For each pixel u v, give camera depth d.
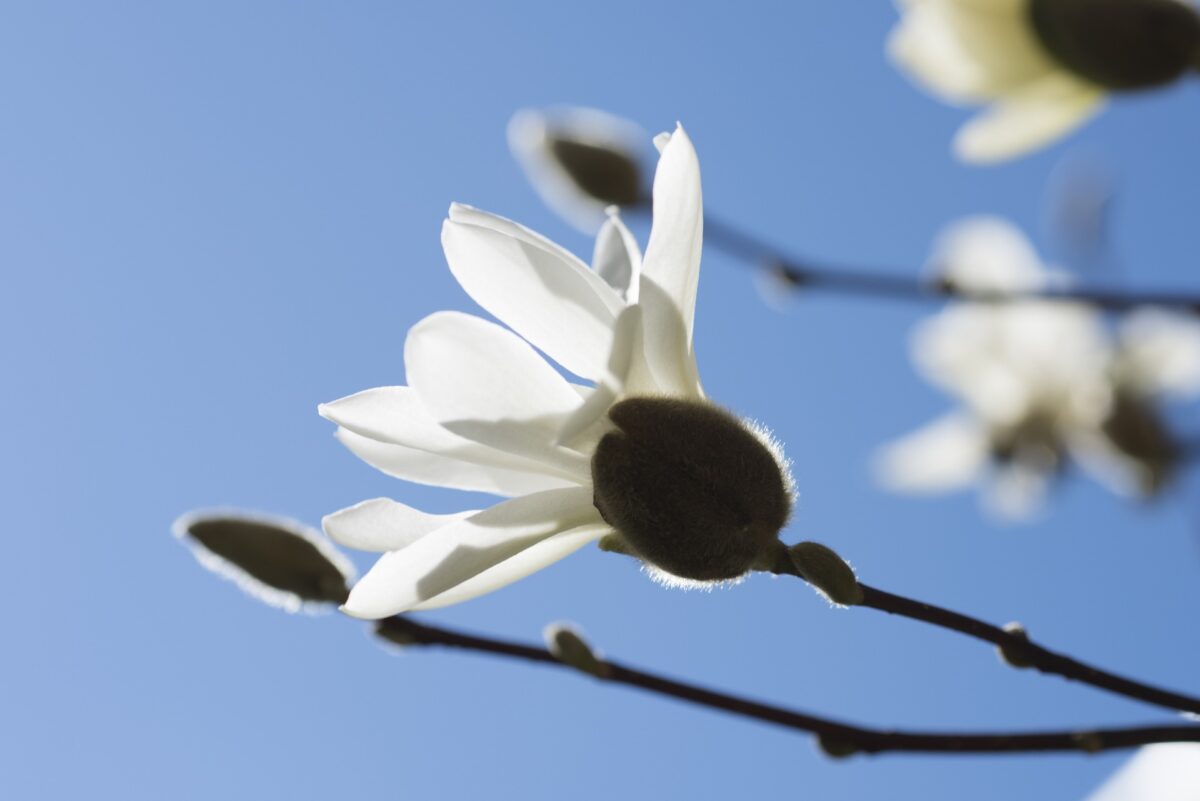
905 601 0.47
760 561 0.48
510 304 0.47
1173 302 0.58
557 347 0.47
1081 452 0.77
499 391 0.47
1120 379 0.69
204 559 0.52
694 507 0.47
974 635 0.48
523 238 0.47
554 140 0.67
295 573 0.52
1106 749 0.48
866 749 0.49
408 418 0.47
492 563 0.47
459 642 0.51
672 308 0.47
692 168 0.47
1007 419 0.79
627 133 0.68
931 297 0.60
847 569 0.47
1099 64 0.58
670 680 0.50
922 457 0.82
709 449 0.47
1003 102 0.60
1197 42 0.58
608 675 0.50
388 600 0.47
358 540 0.48
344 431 0.49
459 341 0.47
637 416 0.47
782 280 0.61
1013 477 0.79
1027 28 0.59
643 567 0.48
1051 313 0.76
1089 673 0.48
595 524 0.48
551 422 0.47
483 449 0.48
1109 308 0.59
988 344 0.79
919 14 0.60
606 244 0.49
